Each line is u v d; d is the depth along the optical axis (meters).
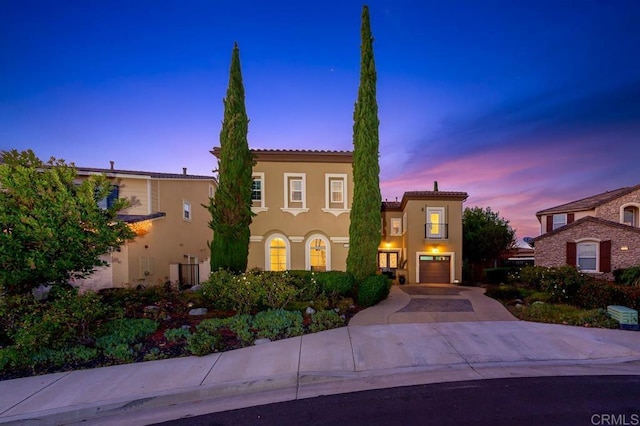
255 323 7.62
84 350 6.03
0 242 6.31
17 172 6.75
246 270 12.25
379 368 5.57
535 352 6.24
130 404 4.47
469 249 22.77
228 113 12.48
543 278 11.85
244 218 12.26
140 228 13.99
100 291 11.04
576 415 4.01
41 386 4.93
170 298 9.94
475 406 4.27
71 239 6.95
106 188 7.76
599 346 6.51
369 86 12.59
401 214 22.45
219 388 4.86
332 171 14.96
